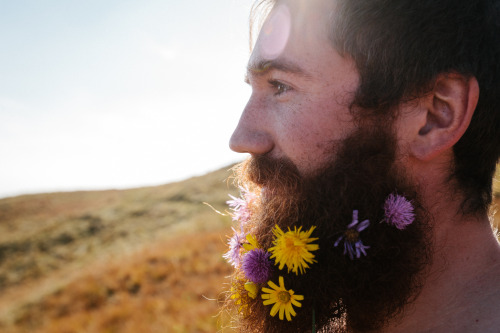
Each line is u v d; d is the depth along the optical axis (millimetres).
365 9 852
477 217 930
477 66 842
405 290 879
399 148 873
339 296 909
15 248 26297
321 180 906
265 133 980
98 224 28094
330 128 897
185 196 30078
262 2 1266
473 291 894
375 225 871
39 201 40438
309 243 912
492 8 854
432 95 858
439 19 836
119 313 10281
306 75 903
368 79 862
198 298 9891
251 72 1014
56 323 11195
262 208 1048
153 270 12844
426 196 907
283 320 977
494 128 893
